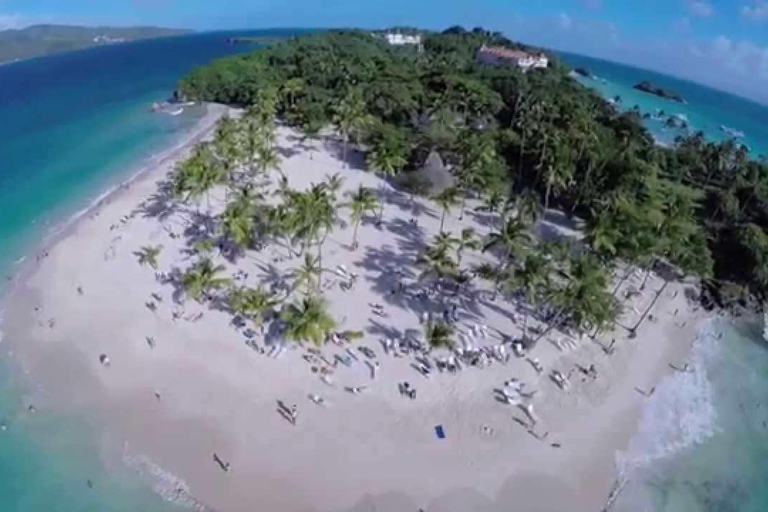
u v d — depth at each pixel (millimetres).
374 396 46500
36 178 86438
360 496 38719
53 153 98375
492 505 39312
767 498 43500
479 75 142000
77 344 49969
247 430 42594
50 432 41438
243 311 52500
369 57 158000
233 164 83000
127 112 129250
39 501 36500
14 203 77125
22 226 70875
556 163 80625
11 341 50156
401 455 41969
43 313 53844
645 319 63688
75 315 53625
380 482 39812
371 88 112500
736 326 66938
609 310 52156
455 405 46688
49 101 139625
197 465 39719
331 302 57438
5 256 63656
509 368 51281
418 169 88875
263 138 94250
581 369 53125
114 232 68500
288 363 48844
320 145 103438
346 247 68625
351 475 40031
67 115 125188
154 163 94938
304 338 46812
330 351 50438
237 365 48344
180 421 42906
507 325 56688
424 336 53312
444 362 50000
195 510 36844
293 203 64562
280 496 38156
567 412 48125
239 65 144500
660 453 46000
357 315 55844
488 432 44750
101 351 49250
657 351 58781
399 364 49812
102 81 174875
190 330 51906
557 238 75875
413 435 43656
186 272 59750
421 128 101062
